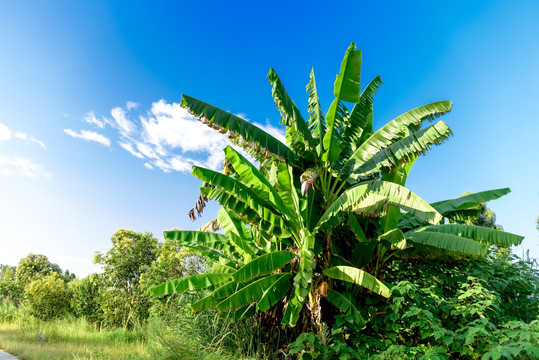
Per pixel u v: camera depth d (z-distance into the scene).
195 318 8.19
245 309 8.30
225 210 10.31
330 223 7.62
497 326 6.94
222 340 7.68
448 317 7.25
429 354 5.54
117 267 20.16
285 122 8.18
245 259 8.79
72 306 20.12
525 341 4.84
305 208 7.99
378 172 8.05
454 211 9.91
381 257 8.49
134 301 18.08
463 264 8.35
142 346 8.23
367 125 9.87
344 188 8.79
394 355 5.95
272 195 7.82
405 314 6.40
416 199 6.44
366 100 9.02
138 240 21.42
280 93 7.49
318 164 8.09
